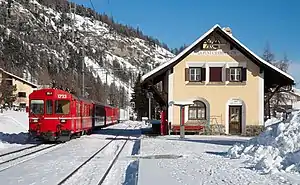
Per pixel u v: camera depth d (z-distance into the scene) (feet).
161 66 114.42
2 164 55.67
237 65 115.65
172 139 95.81
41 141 95.45
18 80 306.14
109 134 126.93
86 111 116.26
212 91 115.55
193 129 114.11
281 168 43.27
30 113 91.04
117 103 418.51
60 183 41.22
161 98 118.32
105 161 60.23
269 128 57.52
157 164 50.11
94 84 381.60
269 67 113.91
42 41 497.05
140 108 338.54
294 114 55.36
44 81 386.93
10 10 492.95
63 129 90.58
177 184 36.09
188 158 56.59
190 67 115.85
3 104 233.35
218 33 115.44
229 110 115.85
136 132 140.97
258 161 48.62
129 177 45.57
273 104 204.33
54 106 90.79
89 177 46.06
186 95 115.44
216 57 115.96
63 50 495.00
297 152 44.60
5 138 95.76
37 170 50.49
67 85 307.17
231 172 42.50
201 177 39.52
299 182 35.35
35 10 563.07
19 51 435.94
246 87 115.65
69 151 73.77
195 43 114.52
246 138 100.42
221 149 70.13
